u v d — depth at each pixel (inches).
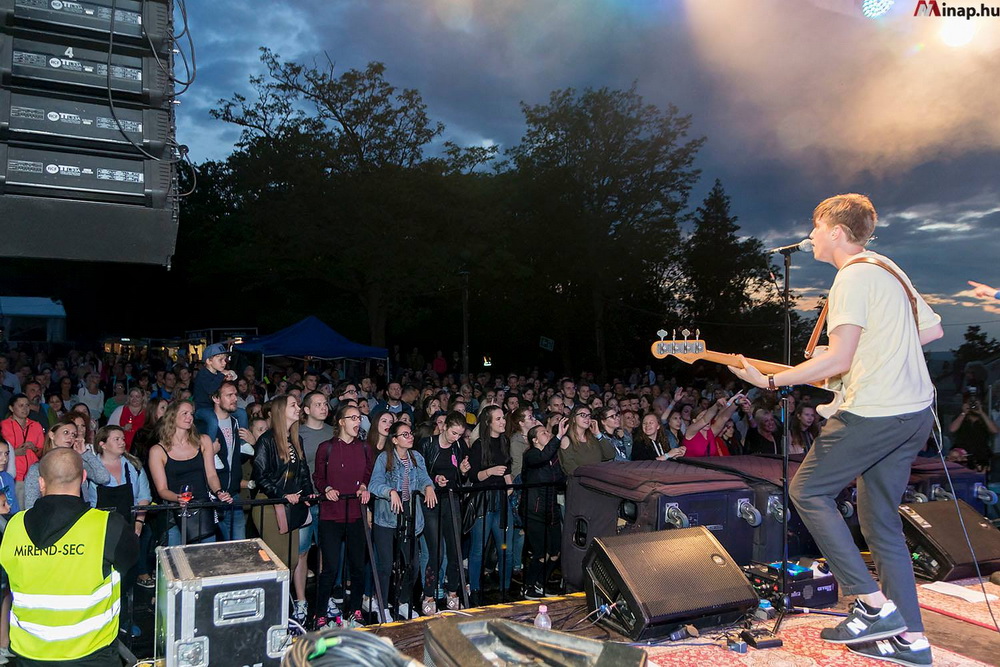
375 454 224.5
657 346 122.0
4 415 316.2
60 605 118.7
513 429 289.0
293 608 221.1
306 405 255.4
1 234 102.6
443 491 224.4
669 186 1362.0
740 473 161.6
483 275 1181.1
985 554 146.1
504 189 1136.8
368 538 196.9
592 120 1350.9
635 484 148.6
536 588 243.3
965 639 115.3
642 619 111.4
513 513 263.0
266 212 949.2
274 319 1299.2
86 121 104.3
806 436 322.3
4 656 170.1
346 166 967.0
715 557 125.6
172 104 109.8
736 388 741.9
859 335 100.3
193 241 1428.4
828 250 111.8
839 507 174.1
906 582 102.2
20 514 122.3
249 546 116.8
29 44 100.8
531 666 71.9
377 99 951.6
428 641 73.2
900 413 99.0
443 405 431.5
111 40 100.2
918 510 153.3
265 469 212.2
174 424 212.8
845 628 104.9
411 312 1135.6
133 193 107.0
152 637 213.2
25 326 1065.5
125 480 224.1
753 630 115.7
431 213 992.2
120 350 1198.3
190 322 1581.0
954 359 322.3
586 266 1355.8
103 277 1467.8
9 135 100.5
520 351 1544.0
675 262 1627.7
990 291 115.5
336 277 1058.7
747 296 1707.7
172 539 212.5
